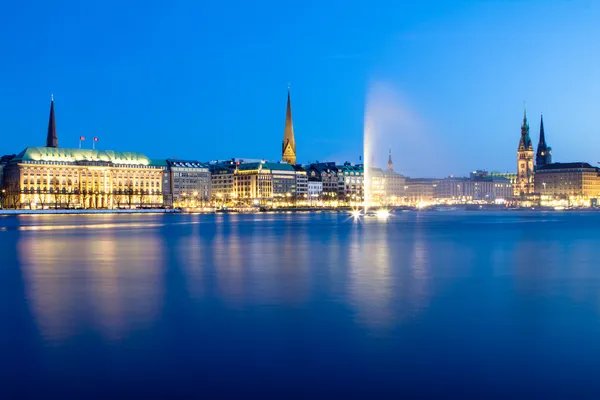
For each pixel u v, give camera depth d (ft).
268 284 209.97
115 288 202.49
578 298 182.60
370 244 387.14
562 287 203.10
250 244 390.21
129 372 114.93
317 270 248.52
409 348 128.88
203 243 401.29
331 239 439.22
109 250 348.59
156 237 467.52
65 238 460.14
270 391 106.52
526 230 566.77
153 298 183.21
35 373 114.42
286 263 274.98
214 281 217.56
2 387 108.06
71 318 155.43
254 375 113.50
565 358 122.52
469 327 146.00
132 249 354.95
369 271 245.04
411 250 341.00
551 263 273.75
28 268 259.60
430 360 121.49
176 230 574.97
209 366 118.11
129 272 244.83
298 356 123.75
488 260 285.64
